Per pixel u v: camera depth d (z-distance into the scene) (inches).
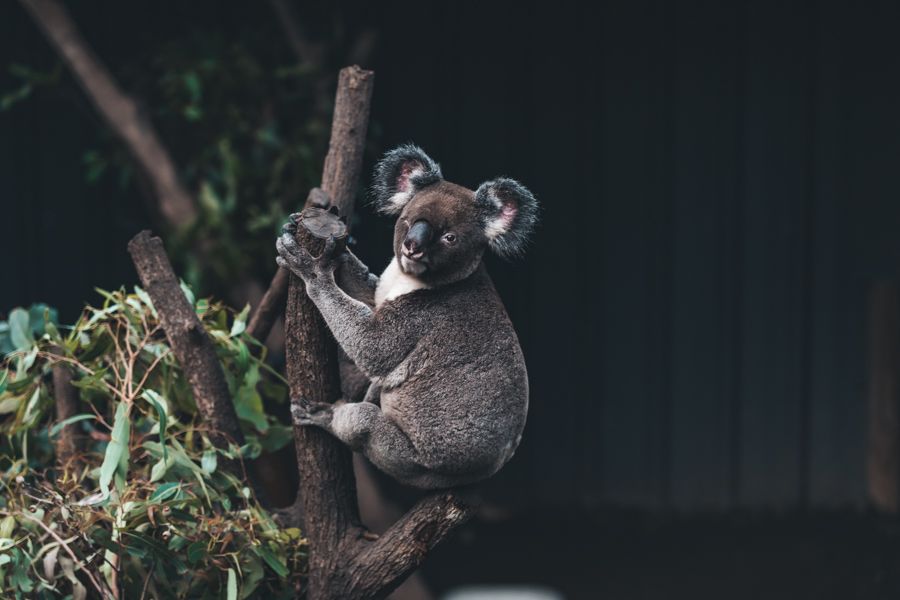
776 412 408.2
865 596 342.0
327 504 169.5
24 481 170.2
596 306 405.4
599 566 366.3
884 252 391.9
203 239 312.7
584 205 402.0
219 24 370.9
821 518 406.3
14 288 379.6
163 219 331.3
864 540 386.0
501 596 335.0
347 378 179.2
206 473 163.0
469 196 162.1
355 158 192.1
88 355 178.1
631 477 410.3
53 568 152.9
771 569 363.6
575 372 407.2
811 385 407.2
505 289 405.1
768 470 409.7
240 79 328.2
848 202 398.9
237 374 186.5
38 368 186.7
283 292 195.3
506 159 397.4
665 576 358.6
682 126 398.6
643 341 406.9
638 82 397.7
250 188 322.0
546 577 356.8
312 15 347.9
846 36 393.4
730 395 408.2
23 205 377.7
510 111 396.5
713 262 403.9
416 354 157.5
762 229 402.3
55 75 327.9
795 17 394.3
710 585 351.6
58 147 377.1
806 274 403.9
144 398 168.1
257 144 325.7
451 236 157.1
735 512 409.7
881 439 405.4
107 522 159.5
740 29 395.5
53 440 187.9
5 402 179.6
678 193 401.1
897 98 386.9
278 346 291.4
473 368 157.2
